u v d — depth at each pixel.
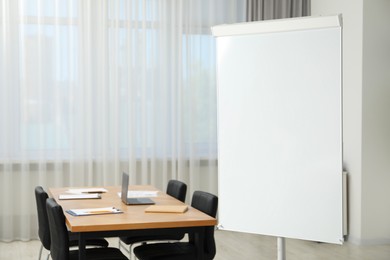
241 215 4.50
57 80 8.00
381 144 7.64
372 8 7.57
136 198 5.52
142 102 8.35
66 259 4.47
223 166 4.58
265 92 4.38
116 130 8.23
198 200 5.33
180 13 8.45
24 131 7.88
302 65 4.21
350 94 7.79
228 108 4.55
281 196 4.31
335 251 7.20
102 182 8.22
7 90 7.81
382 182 7.65
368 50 7.57
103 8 8.12
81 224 4.23
